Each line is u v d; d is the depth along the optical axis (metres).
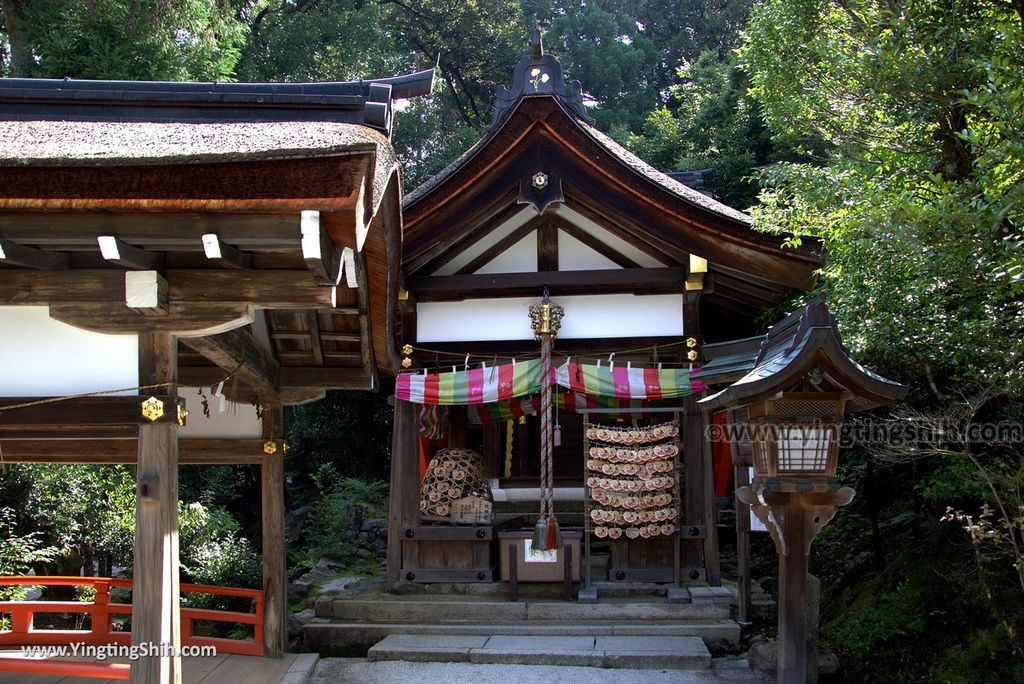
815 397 5.14
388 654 7.88
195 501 14.41
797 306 8.92
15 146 4.51
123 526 10.85
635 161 10.45
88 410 4.73
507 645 7.97
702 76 22.22
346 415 18.06
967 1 7.31
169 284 4.74
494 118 10.40
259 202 4.06
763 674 7.27
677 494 9.02
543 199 9.20
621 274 9.44
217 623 11.83
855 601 8.84
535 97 9.03
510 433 13.09
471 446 13.02
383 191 4.61
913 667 7.22
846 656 7.78
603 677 7.29
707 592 8.70
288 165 4.04
